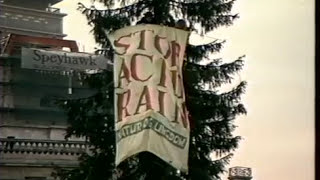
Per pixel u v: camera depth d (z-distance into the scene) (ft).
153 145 89.97
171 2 106.63
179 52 94.17
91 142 105.40
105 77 105.60
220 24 106.63
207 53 106.93
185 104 99.66
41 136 116.88
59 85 119.55
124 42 93.50
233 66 104.58
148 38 92.99
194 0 107.76
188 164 98.89
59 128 117.50
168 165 99.25
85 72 110.93
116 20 106.52
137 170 101.09
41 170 115.03
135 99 91.56
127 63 92.73
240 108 101.04
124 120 91.45
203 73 106.11
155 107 90.79
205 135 104.63
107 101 104.47
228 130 104.22
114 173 102.78
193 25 107.86
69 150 113.29
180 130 91.71
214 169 102.78
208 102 105.40
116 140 92.07
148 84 91.56
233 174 98.68
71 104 107.45
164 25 97.55
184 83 103.19
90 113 106.11
